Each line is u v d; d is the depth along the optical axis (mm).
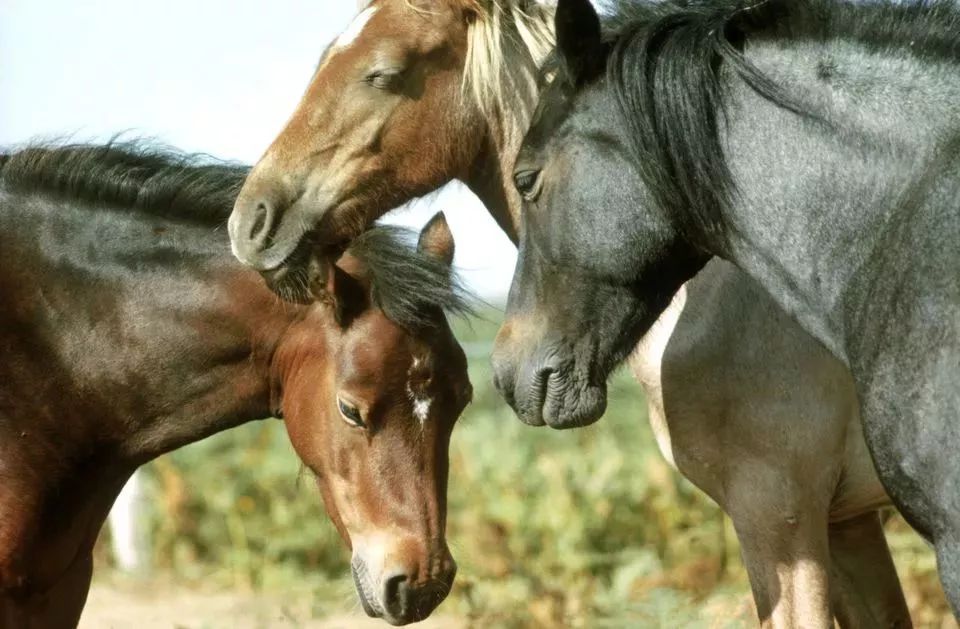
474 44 8094
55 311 8094
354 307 7805
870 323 6129
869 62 6367
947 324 5773
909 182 6145
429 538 7734
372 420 7711
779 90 6410
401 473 7730
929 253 5891
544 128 6914
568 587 13438
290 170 7879
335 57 8094
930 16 6367
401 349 7734
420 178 8227
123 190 8250
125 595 14992
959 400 5707
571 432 16641
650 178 6535
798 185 6406
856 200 6281
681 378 8172
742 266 6707
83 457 8133
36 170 8297
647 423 16359
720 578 13539
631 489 14852
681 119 6508
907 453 5930
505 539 14516
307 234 7879
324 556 15812
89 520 8266
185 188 8250
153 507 16859
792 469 7996
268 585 15281
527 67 8312
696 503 14602
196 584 15594
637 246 6770
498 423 17250
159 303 8094
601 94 6773
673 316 8203
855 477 8141
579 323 6945
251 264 7777
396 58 8016
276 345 8062
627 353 7098
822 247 6383
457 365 7891
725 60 6527
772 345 7984
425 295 7695
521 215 7277
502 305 18000
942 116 6148
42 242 8164
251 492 16891
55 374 8070
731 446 8109
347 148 7977
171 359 8094
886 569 8758
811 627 7930
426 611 7812
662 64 6551
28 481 7965
